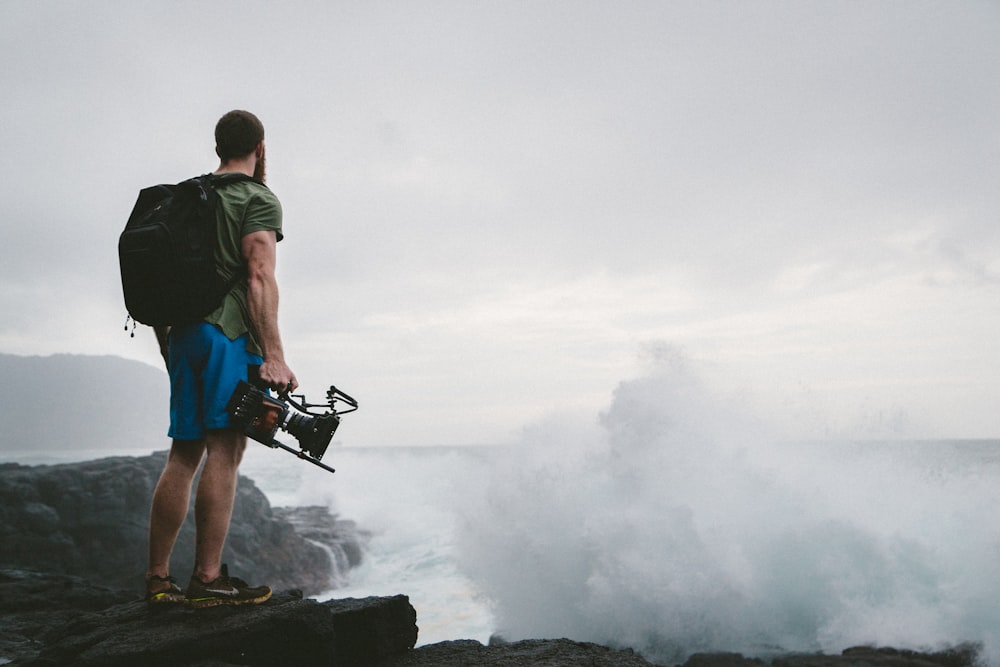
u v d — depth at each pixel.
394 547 24.83
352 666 2.71
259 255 2.41
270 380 2.34
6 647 3.78
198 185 2.38
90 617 2.64
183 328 2.39
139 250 2.23
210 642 2.29
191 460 2.57
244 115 2.67
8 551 17.14
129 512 18.66
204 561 2.44
